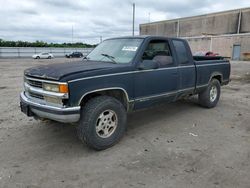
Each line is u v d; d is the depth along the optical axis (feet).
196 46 150.10
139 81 14.10
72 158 12.00
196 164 11.44
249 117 18.86
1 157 12.02
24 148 13.04
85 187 9.64
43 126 16.33
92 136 12.25
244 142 14.05
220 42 134.72
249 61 108.99
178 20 178.40
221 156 12.26
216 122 17.61
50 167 11.13
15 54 177.47
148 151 12.80
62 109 11.30
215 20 151.12
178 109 20.99
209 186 9.71
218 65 21.27
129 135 14.97
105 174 10.58
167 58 16.07
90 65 13.33
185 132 15.58
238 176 10.43
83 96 11.73
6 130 15.61
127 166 11.26
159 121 17.71
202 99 20.83
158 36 15.69
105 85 12.48
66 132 15.29
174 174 10.57
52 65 13.94
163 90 15.76
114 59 14.79
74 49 201.36
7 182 9.93
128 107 13.97
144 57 14.65
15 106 21.84
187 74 17.61
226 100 24.93
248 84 36.65
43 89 12.22
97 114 12.28
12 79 42.86
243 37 123.54
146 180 10.12
